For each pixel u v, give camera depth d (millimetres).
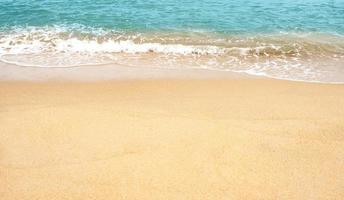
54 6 14242
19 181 4551
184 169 4840
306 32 11898
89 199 4297
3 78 8102
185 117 6238
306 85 8047
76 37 10977
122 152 5160
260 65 9352
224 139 5547
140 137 5543
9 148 5223
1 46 10117
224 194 4422
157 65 9219
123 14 13367
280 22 12875
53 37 10906
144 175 4711
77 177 4645
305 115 6438
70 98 7082
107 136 5559
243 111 6559
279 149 5332
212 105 6816
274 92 7590
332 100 7168
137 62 9391
